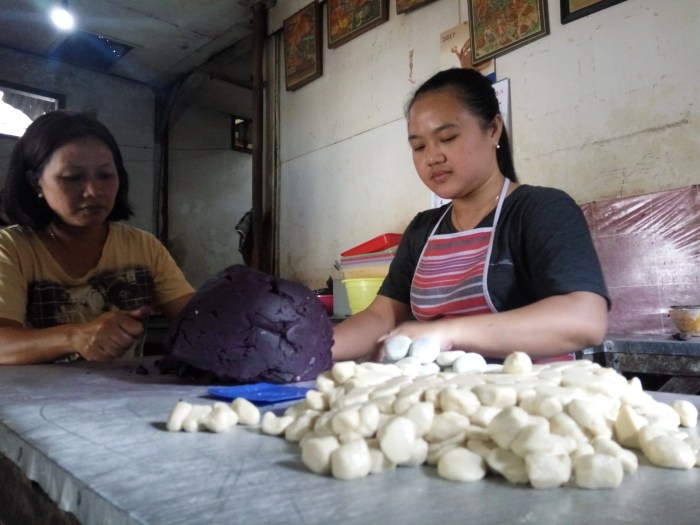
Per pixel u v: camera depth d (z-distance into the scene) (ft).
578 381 1.81
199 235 15.97
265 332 2.83
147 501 1.20
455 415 1.52
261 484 1.32
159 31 12.64
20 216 4.73
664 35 6.25
